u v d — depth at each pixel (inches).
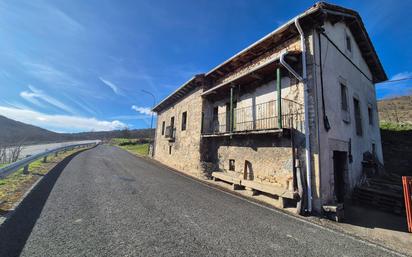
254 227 167.3
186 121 544.1
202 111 469.1
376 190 271.4
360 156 336.8
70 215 164.7
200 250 123.8
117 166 468.8
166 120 726.5
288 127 276.2
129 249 119.5
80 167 410.6
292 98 278.2
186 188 297.0
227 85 380.2
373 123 425.4
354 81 356.8
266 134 299.9
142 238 134.0
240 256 120.2
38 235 130.0
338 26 322.7
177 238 137.6
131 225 153.2
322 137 245.4
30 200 194.5
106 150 1048.8
